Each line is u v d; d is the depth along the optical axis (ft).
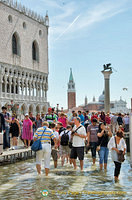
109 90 179.32
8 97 238.89
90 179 51.37
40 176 54.39
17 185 47.09
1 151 69.36
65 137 65.87
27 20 262.26
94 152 67.82
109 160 74.49
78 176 54.13
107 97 179.01
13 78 245.45
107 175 55.06
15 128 89.66
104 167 61.67
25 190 43.73
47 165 54.49
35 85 278.67
